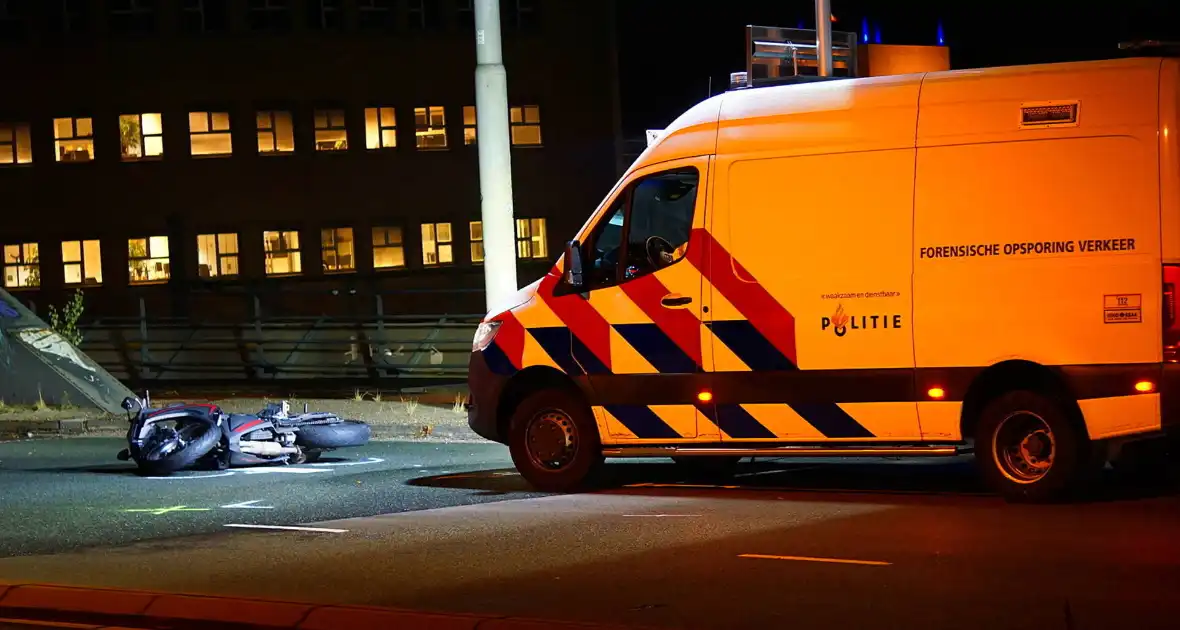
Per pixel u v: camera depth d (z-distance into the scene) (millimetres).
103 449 16703
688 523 10281
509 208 17234
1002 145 10805
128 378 27609
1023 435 10734
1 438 18641
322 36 43156
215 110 42438
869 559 8766
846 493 11578
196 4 42312
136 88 41906
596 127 44938
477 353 12617
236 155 42562
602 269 12211
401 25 43781
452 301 43906
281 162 42875
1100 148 10555
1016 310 10719
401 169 43844
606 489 12328
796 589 8008
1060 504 10586
